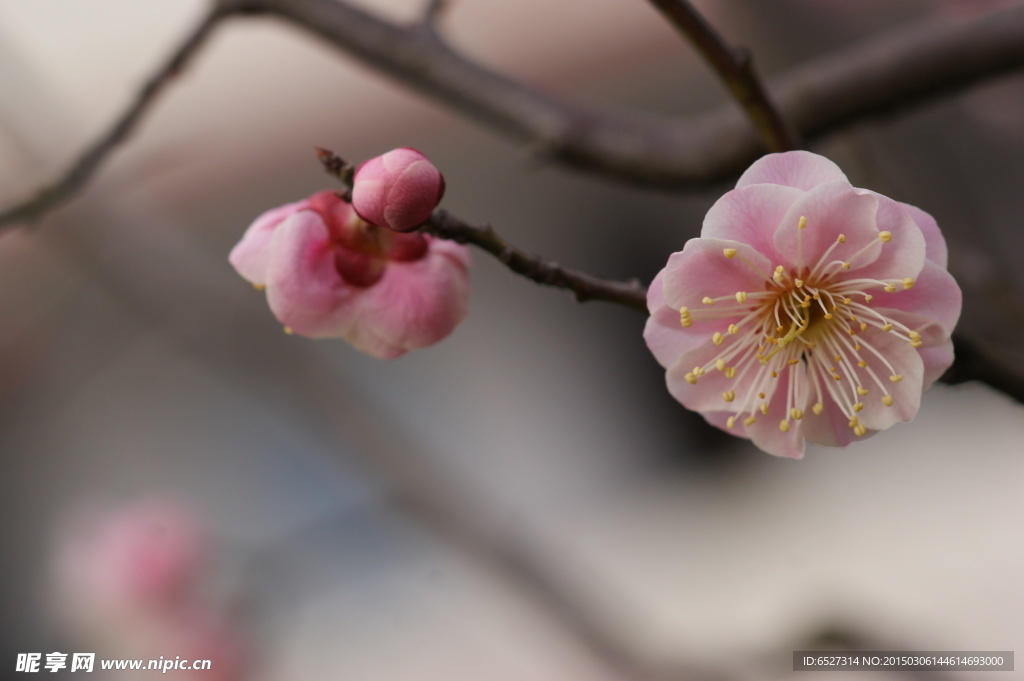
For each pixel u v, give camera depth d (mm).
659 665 415
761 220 288
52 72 598
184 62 324
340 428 461
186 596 518
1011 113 383
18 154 388
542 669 689
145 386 713
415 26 333
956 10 332
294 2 332
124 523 549
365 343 294
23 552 712
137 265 454
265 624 515
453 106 334
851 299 293
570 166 328
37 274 530
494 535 448
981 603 704
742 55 288
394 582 636
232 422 745
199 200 695
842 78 315
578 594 447
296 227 292
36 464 716
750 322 293
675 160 322
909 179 363
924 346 290
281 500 736
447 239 284
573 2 761
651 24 744
